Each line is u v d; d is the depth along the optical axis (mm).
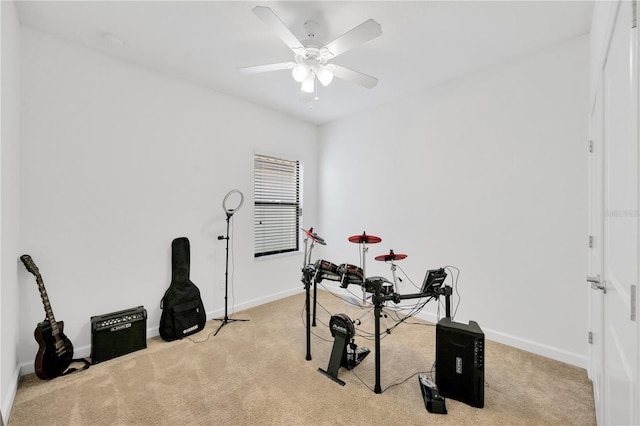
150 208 2617
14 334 1826
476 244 2664
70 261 2191
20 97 1954
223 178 3176
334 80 2832
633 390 831
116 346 2244
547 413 1646
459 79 2760
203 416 1610
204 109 2994
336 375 1970
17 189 1892
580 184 2117
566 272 2186
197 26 2010
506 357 2256
